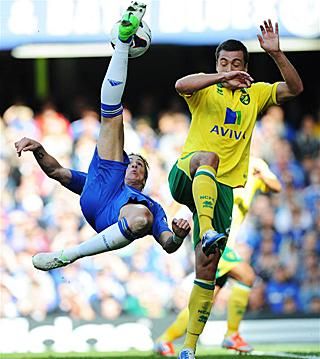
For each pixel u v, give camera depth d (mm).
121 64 20891
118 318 38750
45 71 46938
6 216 39500
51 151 41125
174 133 42125
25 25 40625
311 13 40375
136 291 39281
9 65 46750
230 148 22172
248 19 40375
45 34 40719
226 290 39406
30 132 41344
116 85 20828
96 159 21172
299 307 40875
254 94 22656
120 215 20734
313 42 41656
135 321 38312
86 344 36750
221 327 37406
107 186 21062
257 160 30141
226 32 40375
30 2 40656
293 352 30031
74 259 21203
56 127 41469
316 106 46469
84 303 38750
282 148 42844
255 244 40938
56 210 39844
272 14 40375
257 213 41188
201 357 27359
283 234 41344
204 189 21109
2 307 38500
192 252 39750
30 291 38656
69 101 46031
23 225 39406
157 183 40906
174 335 29938
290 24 40375
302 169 42750
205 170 21344
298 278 41188
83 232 40000
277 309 40625
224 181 22172
